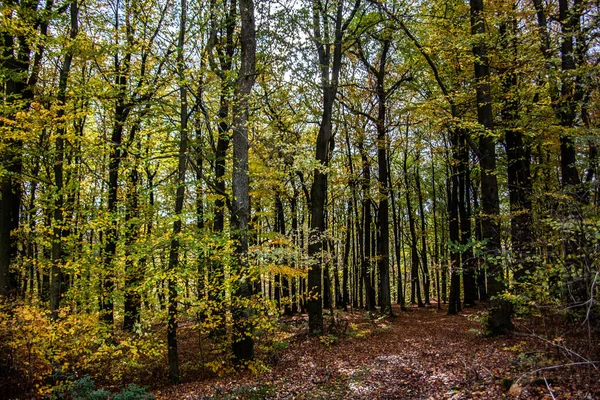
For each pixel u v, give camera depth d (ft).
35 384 24.73
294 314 74.13
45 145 31.45
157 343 32.76
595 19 30.89
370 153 77.25
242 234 34.78
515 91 36.91
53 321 27.76
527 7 40.14
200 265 31.63
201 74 34.04
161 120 38.63
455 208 66.28
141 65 39.24
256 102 43.70
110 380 32.45
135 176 45.34
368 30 55.21
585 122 35.45
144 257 31.86
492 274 26.94
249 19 36.78
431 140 76.13
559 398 17.07
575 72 29.66
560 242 21.34
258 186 45.96
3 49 29.14
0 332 24.31
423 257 94.94
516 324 37.29
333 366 32.81
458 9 45.73
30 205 47.75
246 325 33.88
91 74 43.21
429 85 59.93
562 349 19.81
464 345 34.42
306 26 43.06
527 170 51.06
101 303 34.22
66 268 29.35
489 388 20.65
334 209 87.35
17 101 27.99
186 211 31.65
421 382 25.03
